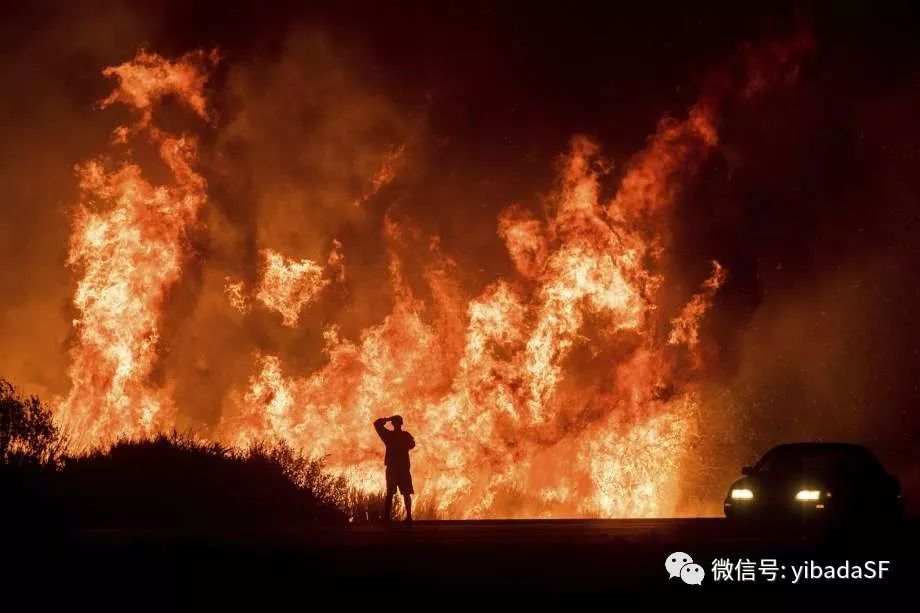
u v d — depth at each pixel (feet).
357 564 39.37
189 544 45.50
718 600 33.63
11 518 45.03
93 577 35.94
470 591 34.17
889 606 33.27
